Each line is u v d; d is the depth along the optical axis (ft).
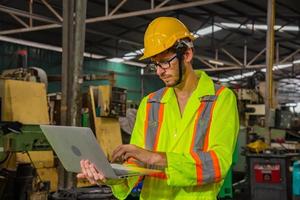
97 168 4.42
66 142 4.45
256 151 19.69
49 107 20.08
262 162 19.19
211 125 4.94
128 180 5.25
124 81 55.93
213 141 4.86
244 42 44.19
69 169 4.78
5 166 16.70
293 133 25.25
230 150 4.83
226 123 4.93
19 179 14.55
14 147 13.69
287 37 42.39
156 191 5.13
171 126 5.14
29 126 14.07
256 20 37.73
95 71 51.98
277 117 22.30
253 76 28.32
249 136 23.99
